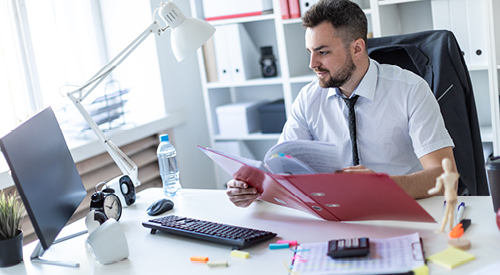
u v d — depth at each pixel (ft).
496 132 7.45
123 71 9.53
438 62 5.54
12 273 3.90
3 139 3.50
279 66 9.96
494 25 7.13
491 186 3.66
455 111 5.51
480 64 7.38
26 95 7.73
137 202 5.33
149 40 9.11
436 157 4.76
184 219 4.34
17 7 7.58
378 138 5.27
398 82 5.13
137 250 4.00
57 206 4.12
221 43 9.40
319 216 4.14
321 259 3.32
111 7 9.23
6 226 3.99
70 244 4.37
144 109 9.52
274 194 4.20
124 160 5.07
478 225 3.60
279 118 9.17
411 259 3.12
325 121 5.58
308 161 4.15
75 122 7.66
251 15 8.95
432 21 8.33
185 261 3.67
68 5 8.79
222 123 9.81
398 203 3.40
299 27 9.29
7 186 6.34
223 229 3.99
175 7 4.85
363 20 4.96
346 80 5.01
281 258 3.48
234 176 4.50
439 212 3.94
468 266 3.03
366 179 3.24
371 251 3.32
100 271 3.70
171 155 6.08
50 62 8.34
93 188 7.55
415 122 4.95
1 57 7.27
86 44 9.15
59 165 4.46
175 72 9.61
